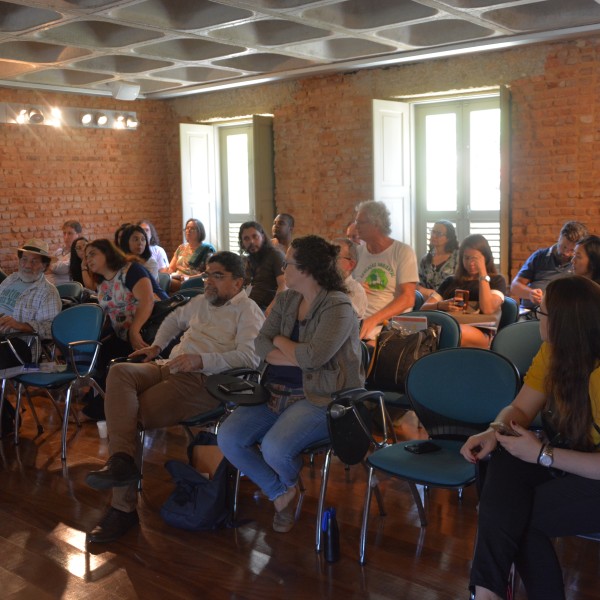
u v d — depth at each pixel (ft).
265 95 31.81
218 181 35.47
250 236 20.27
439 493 12.76
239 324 13.16
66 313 16.24
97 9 19.20
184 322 13.85
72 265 24.70
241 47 24.54
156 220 35.91
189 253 29.84
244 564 10.57
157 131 35.60
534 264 19.77
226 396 11.36
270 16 20.40
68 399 15.29
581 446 8.10
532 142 24.76
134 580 10.25
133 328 16.56
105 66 27.89
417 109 28.68
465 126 27.63
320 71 28.55
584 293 8.01
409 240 29.01
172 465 11.73
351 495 12.82
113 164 34.19
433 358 11.08
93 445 15.98
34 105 31.14
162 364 13.00
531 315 19.79
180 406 12.57
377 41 23.34
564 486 8.09
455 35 23.43
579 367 7.97
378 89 28.19
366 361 13.35
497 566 7.93
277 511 11.51
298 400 11.25
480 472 8.79
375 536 11.24
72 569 10.61
